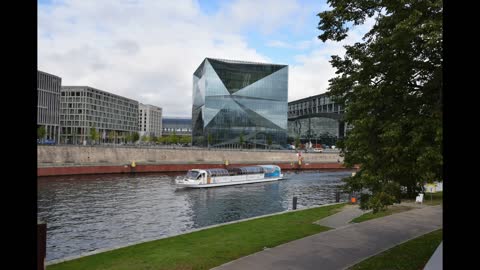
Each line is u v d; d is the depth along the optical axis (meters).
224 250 15.77
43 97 131.00
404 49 11.05
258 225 21.66
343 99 14.68
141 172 79.44
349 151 13.98
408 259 13.68
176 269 13.30
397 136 10.84
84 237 28.31
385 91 12.06
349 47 13.76
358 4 12.85
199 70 140.12
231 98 127.62
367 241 17.12
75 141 164.75
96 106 176.50
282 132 131.75
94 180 64.44
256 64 130.38
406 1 10.56
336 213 25.88
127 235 29.17
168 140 174.00
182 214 38.34
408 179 12.60
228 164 94.62
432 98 11.45
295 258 14.35
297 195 53.66
